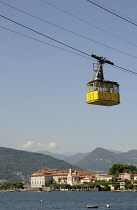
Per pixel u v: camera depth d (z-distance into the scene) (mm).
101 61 69688
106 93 72062
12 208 197625
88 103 73438
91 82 72250
